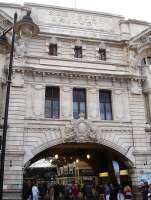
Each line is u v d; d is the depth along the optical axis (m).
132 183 31.84
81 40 35.31
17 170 28.20
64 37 34.78
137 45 36.50
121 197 28.91
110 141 32.16
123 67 35.59
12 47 17.61
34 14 34.59
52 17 35.41
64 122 31.25
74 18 36.34
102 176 38.53
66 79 32.91
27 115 30.42
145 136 33.53
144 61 37.50
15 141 29.08
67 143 31.42
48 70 32.09
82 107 33.03
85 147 34.66
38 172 50.66
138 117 33.94
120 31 37.34
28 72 31.69
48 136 30.41
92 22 36.88
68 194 35.38
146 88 35.19
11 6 33.78
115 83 34.59
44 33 34.09
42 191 38.66
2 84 30.77
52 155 38.94
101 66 34.66
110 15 37.94
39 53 33.44
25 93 31.00
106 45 36.28
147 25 38.72
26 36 17.34
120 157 33.53
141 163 32.34
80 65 33.97
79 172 44.47
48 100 32.19
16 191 27.55
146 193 28.42
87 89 33.28
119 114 33.44
